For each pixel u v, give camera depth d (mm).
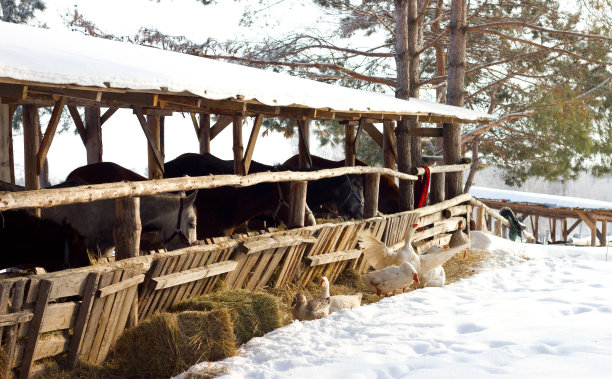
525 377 4734
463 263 11906
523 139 21766
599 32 17797
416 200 13414
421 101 14406
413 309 7957
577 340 5844
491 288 9656
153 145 8867
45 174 17359
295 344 6332
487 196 31312
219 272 7418
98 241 7160
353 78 18859
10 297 5223
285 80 9734
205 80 6742
